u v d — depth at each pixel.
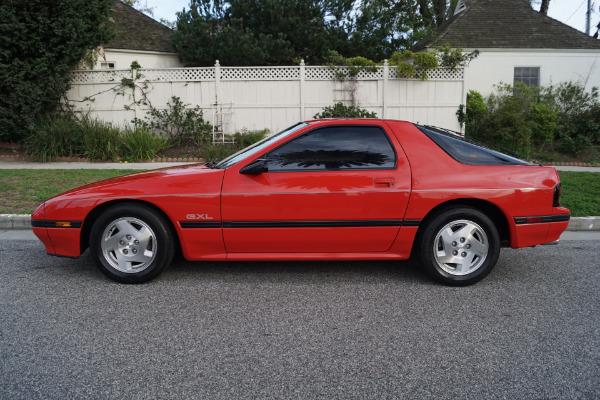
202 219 4.12
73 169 10.03
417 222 4.18
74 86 12.91
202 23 17.00
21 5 10.80
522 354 2.97
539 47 15.97
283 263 5.00
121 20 19.22
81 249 4.29
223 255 4.27
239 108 13.17
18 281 4.34
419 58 12.75
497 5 17.88
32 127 11.97
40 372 2.71
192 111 12.77
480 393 2.53
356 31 18.16
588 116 14.68
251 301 3.88
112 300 3.87
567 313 3.66
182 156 12.14
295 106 13.21
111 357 2.90
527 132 13.46
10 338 3.14
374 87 13.21
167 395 2.49
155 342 3.11
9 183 8.48
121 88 12.88
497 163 4.33
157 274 4.23
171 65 18.80
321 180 4.15
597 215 7.05
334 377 2.69
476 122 14.37
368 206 4.14
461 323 3.45
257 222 4.14
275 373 2.72
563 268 4.90
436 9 26.42
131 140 11.79
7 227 6.61
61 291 4.07
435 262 4.22
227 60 16.92
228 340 3.15
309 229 4.16
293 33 17.36
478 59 15.96
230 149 12.23
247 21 17.83
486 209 4.40
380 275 4.61
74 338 3.15
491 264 4.22
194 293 4.05
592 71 16.12
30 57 11.48
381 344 3.10
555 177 4.34
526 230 4.26
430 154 4.27
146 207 4.17
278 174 4.16
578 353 2.98
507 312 3.67
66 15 11.18
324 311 3.67
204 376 2.69
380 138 4.31
